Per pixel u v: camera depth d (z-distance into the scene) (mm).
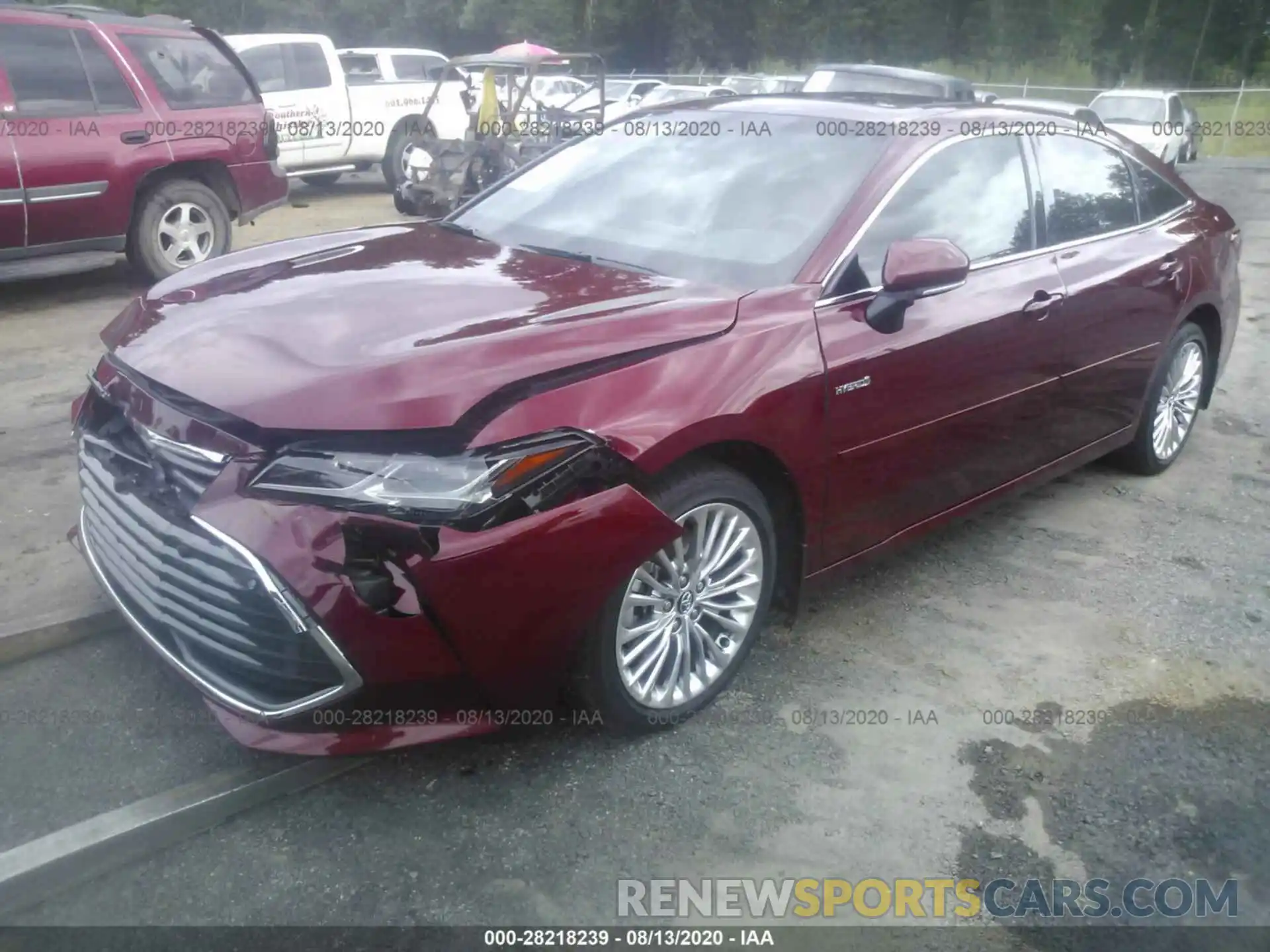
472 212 4203
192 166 8273
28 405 5520
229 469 2527
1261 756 3229
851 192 3539
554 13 45844
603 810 2836
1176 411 5355
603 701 2918
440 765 2969
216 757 2936
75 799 2756
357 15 47688
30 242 7355
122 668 3311
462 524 2494
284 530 2443
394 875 2594
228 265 3494
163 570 2674
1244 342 8273
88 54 7578
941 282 3277
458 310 2980
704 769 3012
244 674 2646
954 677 3527
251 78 8734
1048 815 2928
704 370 2934
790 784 2975
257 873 2580
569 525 2625
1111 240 4562
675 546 2982
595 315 2953
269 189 8906
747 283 3322
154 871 2574
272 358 2670
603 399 2727
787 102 4148
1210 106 30750
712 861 2693
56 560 3906
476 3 46156
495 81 13719
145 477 2777
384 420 2471
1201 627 3938
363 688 2533
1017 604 4031
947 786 3012
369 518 2443
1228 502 5113
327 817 2764
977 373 3748
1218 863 2797
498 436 2537
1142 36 42812
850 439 3324
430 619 2518
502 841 2715
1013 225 4059
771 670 3504
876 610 3928
